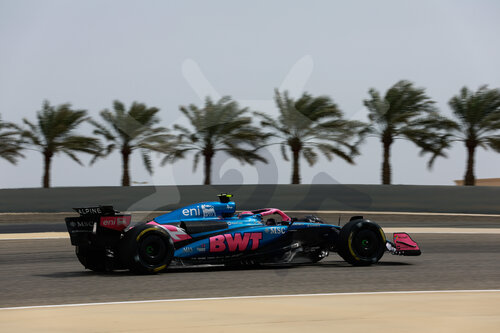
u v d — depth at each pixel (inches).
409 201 1455.5
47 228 1158.3
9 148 2069.4
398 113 1991.9
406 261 613.9
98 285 450.6
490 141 2034.9
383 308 346.0
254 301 370.6
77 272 536.4
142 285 447.5
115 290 426.6
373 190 1464.1
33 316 327.9
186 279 477.7
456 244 809.5
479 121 2036.2
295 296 389.7
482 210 1443.2
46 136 2068.2
